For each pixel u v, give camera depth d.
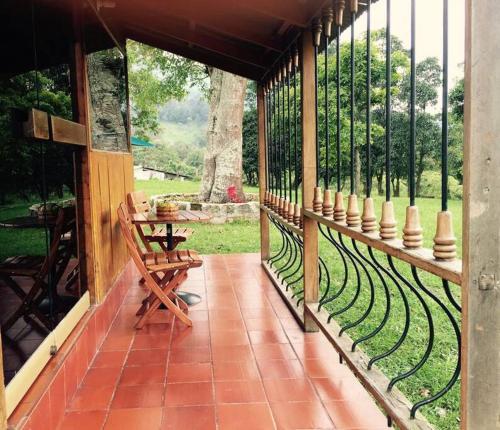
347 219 2.84
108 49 4.99
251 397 2.83
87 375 3.14
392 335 3.88
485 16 1.45
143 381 3.05
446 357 3.45
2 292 2.66
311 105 3.91
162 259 4.33
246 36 4.51
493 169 1.49
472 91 1.47
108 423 2.55
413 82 2.09
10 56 2.52
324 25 3.40
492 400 1.55
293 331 3.94
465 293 1.53
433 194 9.30
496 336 1.53
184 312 4.43
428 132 7.68
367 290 5.25
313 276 3.92
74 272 3.84
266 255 6.52
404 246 2.06
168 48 6.14
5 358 2.37
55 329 2.80
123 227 3.97
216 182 12.91
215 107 13.22
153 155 41.66
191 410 2.68
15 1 2.59
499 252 1.51
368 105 2.65
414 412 2.01
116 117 5.36
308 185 3.92
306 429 2.48
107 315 4.03
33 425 2.07
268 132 6.37
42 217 3.02
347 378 3.07
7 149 2.51
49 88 3.14
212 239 9.03
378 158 9.83
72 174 3.66
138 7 4.94
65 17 3.54
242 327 4.05
